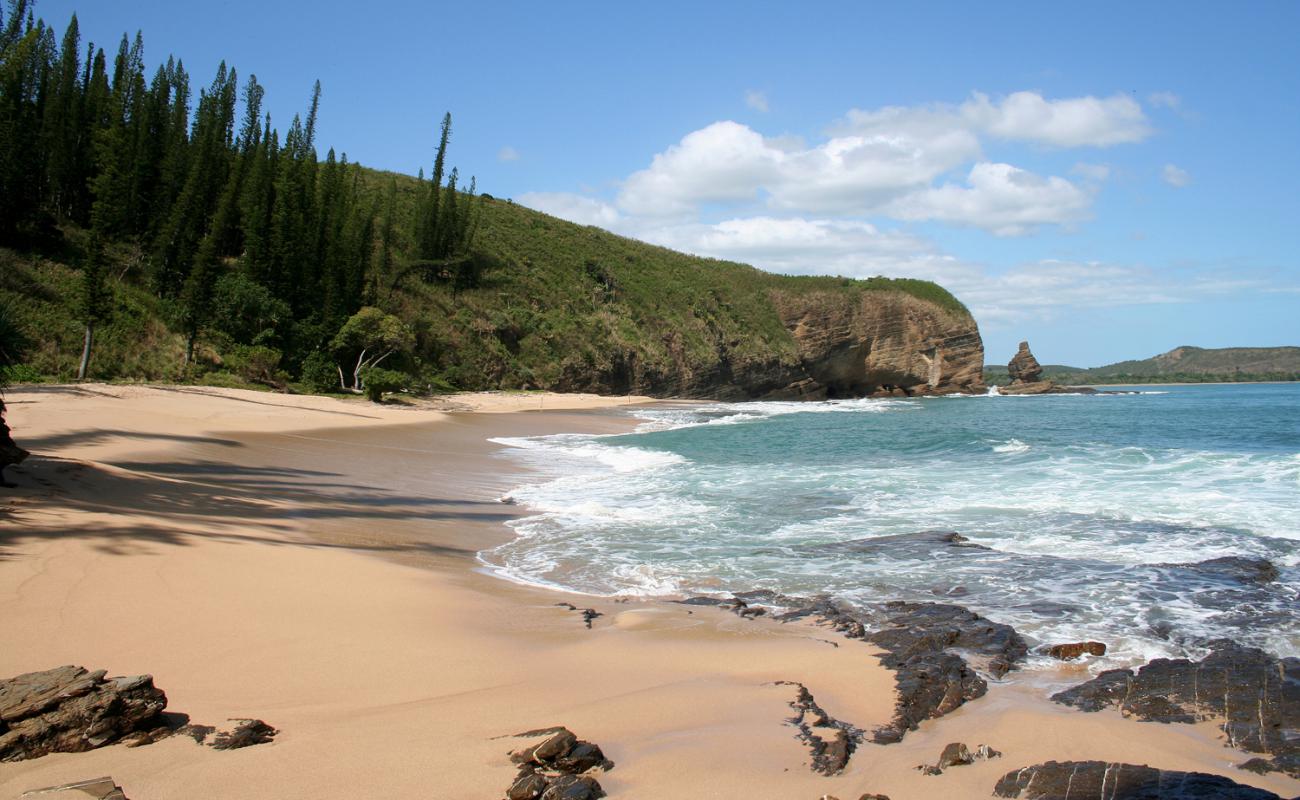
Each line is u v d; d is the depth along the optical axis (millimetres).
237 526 10586
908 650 6855
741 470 20281
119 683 4738
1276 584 9141
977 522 12969
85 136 48719
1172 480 16891
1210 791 4348
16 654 5691
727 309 84000
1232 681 6168
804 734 5020
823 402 72000
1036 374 97875
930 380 90438
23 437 16750
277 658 6078
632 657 6566
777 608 8344
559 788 4051
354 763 4367
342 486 15742
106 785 3869
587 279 76062
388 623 7125
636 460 22719
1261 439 27938
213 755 4391
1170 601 8531
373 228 59094
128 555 8234
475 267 68375
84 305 34469
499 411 45312
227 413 26625
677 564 10438
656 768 4480
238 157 53562
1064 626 7770
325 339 47531
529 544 11734
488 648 6652
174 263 44406
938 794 4352
